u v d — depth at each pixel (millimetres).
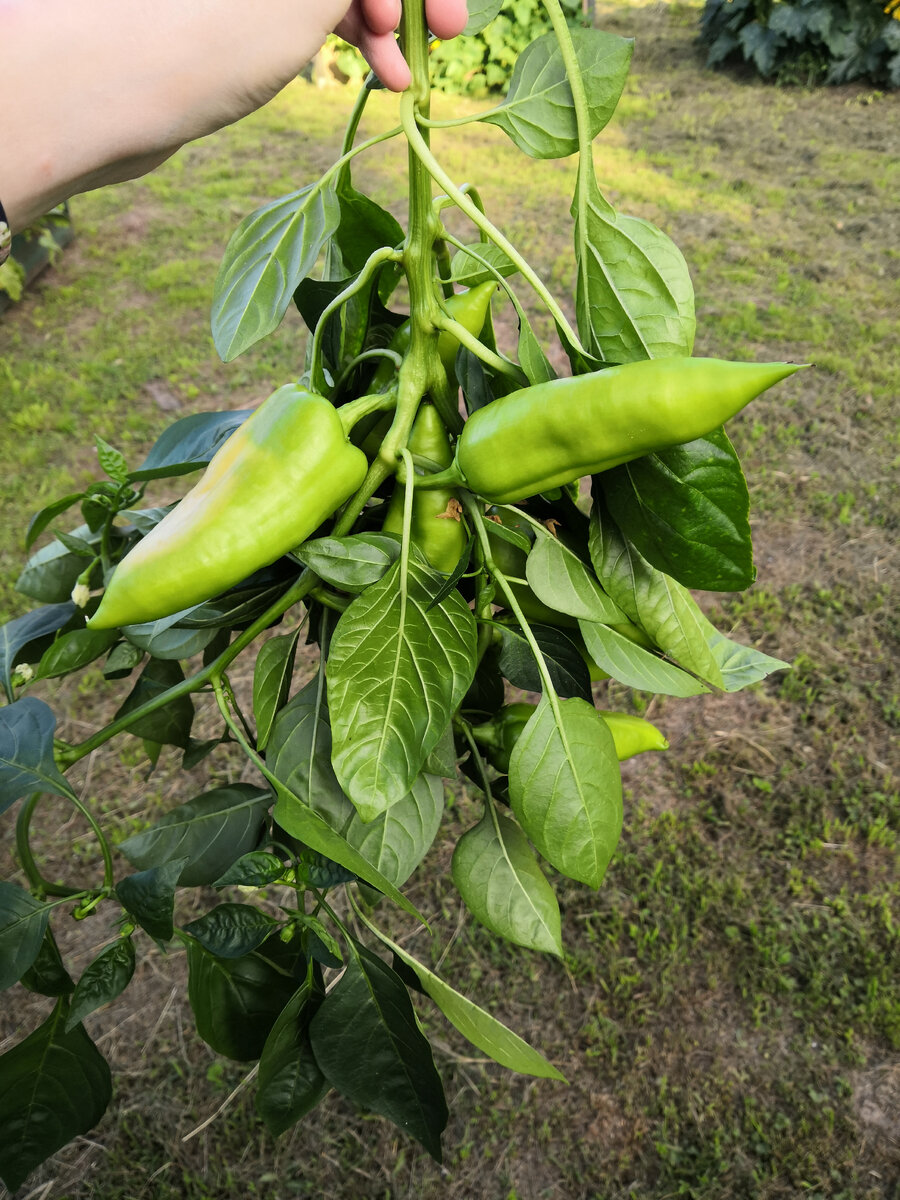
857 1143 990
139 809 1304
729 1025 1083
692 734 1385
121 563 367
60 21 363
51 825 1295
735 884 1198
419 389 409
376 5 366
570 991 1118
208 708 1435
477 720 509
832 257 2459
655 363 320
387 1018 446
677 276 381
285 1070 460
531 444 346
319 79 3836
